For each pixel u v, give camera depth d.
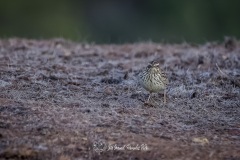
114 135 14.34
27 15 45.22
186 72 19.23
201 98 17.00
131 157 13.53
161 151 13.75
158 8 45.91
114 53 22.73
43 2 45.62
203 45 24.64
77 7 46.75
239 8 45.22
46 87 17.22
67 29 44.56
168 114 15.84
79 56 21.88
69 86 17.45
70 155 13.51
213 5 45.47
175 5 45.44
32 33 44.22
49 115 15.13
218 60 20.92
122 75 18.98
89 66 20.25
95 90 17.31
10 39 25.06
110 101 16.53
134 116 15.52
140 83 16.81
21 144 13.70
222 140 14.52
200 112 16.14
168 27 45.00
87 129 14.53
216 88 17.78
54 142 13.91
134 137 14.30
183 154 13.70
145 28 45.50
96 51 23.06
